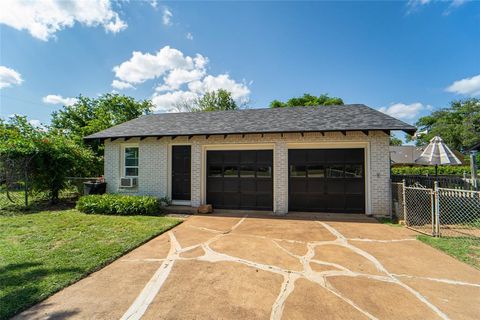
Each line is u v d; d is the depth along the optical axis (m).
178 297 3.02
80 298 2.98
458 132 36.53
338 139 8.23
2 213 7.95
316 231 6.14
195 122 10.20
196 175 9.27
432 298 3.00
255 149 9.08
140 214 7.97
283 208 8.50
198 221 7.28
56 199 9.96
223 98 35.28
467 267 3.92
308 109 10.66
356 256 4.44
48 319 2.55
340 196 8.42
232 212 8.66
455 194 6.24
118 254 4.36
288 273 3.73
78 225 6.34
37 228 6.03
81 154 11.21
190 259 4.29
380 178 7.90
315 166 8.59
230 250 4.75
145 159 9.74
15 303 2.76
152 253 4.58
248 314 2.67
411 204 6.90
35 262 3.93
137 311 2.71
